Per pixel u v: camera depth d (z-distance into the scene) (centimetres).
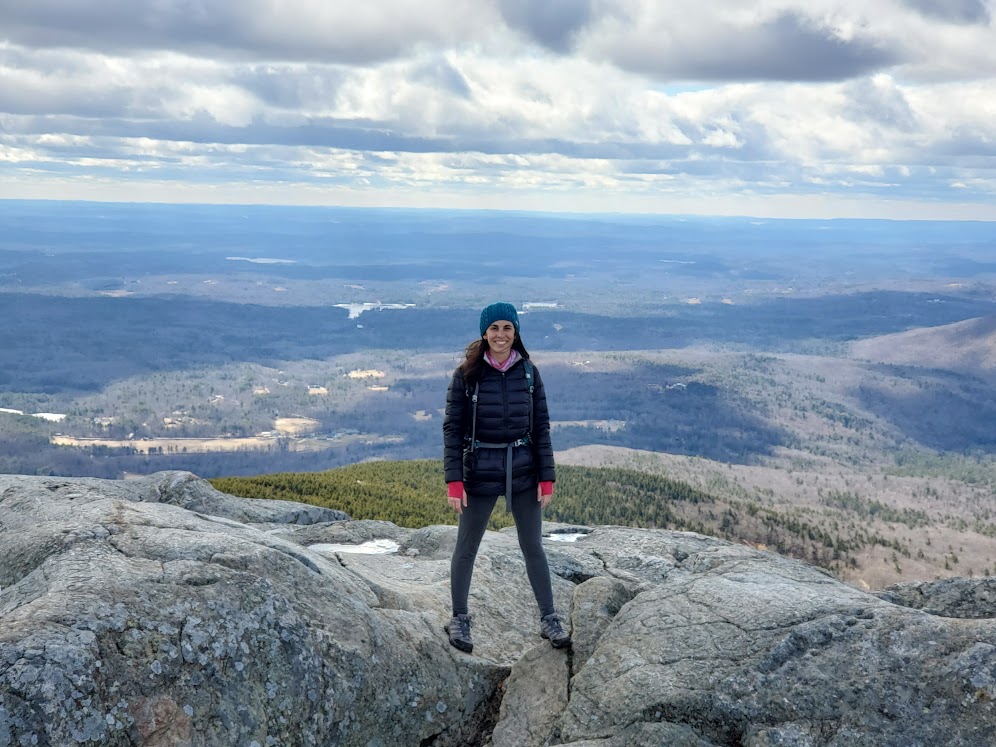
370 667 338
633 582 485
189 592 314
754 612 355
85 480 562
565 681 368
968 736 276
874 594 414
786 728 294
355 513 1680
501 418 382
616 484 7650
